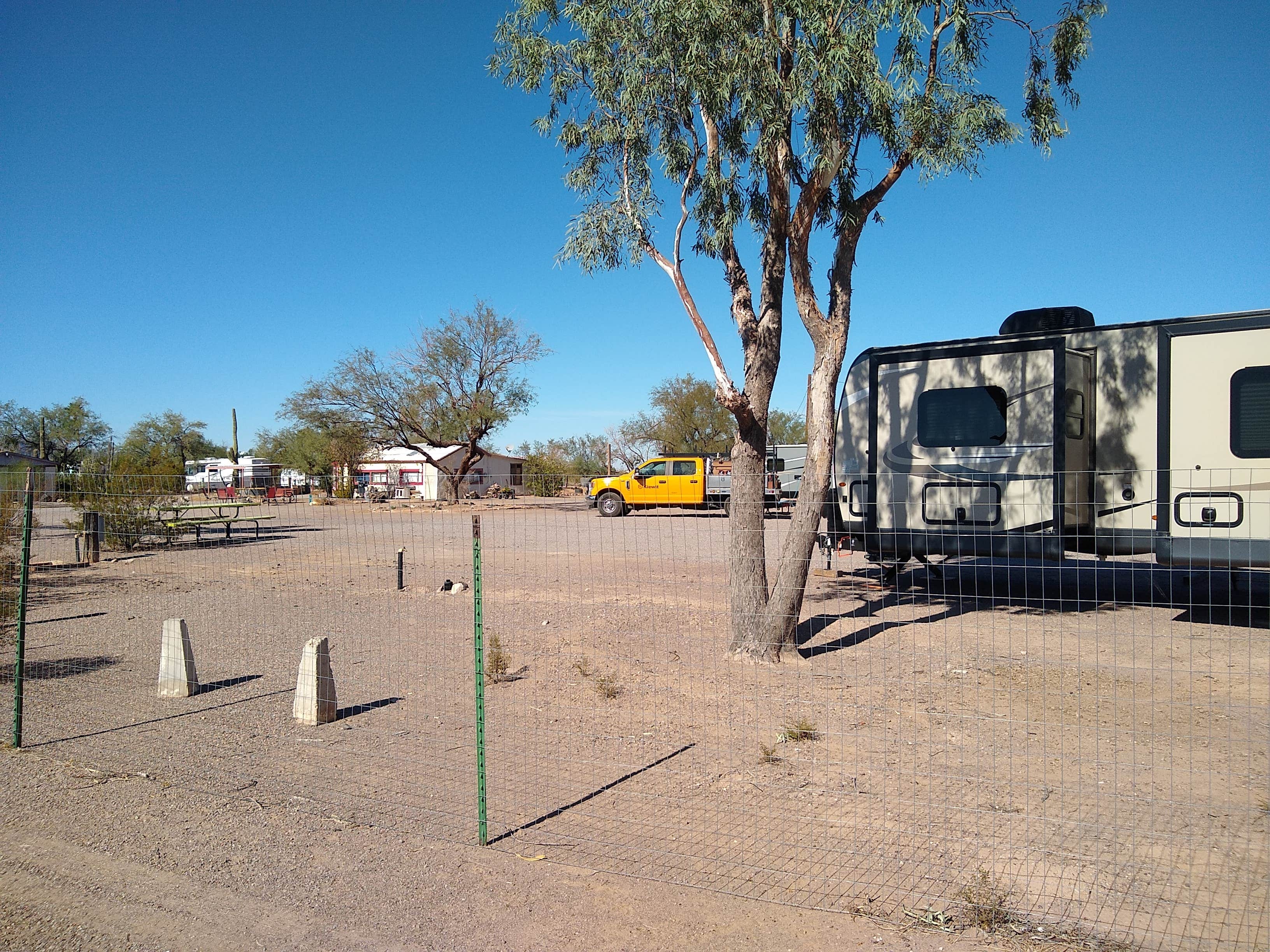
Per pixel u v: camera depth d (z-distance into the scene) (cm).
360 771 532
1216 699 676
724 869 392
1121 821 439
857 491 1232
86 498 1758
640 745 577
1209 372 936
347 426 4244
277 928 348
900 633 945
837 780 504
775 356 847
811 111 813
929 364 1106
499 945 332
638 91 866
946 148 839
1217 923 338
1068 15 893
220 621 1060
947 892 366
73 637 966
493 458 5950
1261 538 901
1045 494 1020
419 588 1341
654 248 893
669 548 1883
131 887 383
